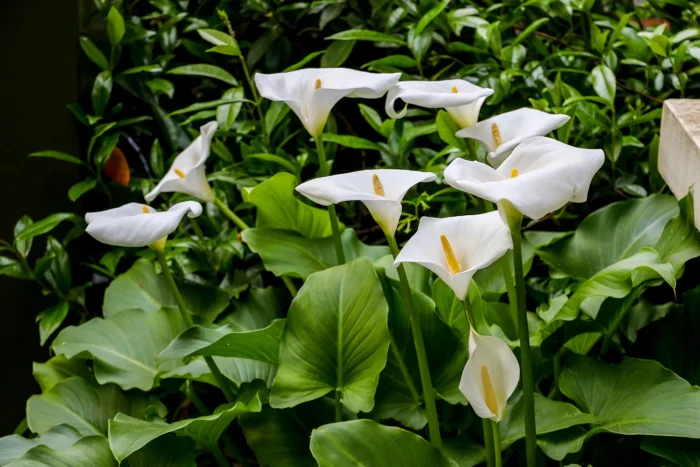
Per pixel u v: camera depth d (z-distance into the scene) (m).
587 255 2.50
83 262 2.88
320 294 2.36
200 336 2.35
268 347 2.38
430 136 2.80
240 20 3.10
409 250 2.10
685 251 2.35
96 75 3.09
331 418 2.43
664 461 2.35
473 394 2.10
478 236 2.13
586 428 2.32
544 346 2.40
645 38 2.70
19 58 2.88
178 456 2.34
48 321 2.77
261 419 2.41
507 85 2.68
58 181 2.94
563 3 2.78
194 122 3.09
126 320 2.60
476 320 2.42
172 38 3.03
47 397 2.54
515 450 2.49
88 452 2.31
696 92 2.78
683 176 2.39
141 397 2.55
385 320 2.32
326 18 2.91
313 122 2.34
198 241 2.77
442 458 2.21
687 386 2.27
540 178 2.02
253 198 2.58
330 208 2.42
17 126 2.90
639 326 2.47
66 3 2.90
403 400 2.40
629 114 2.65
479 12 2.87
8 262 2.76
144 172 3.32
